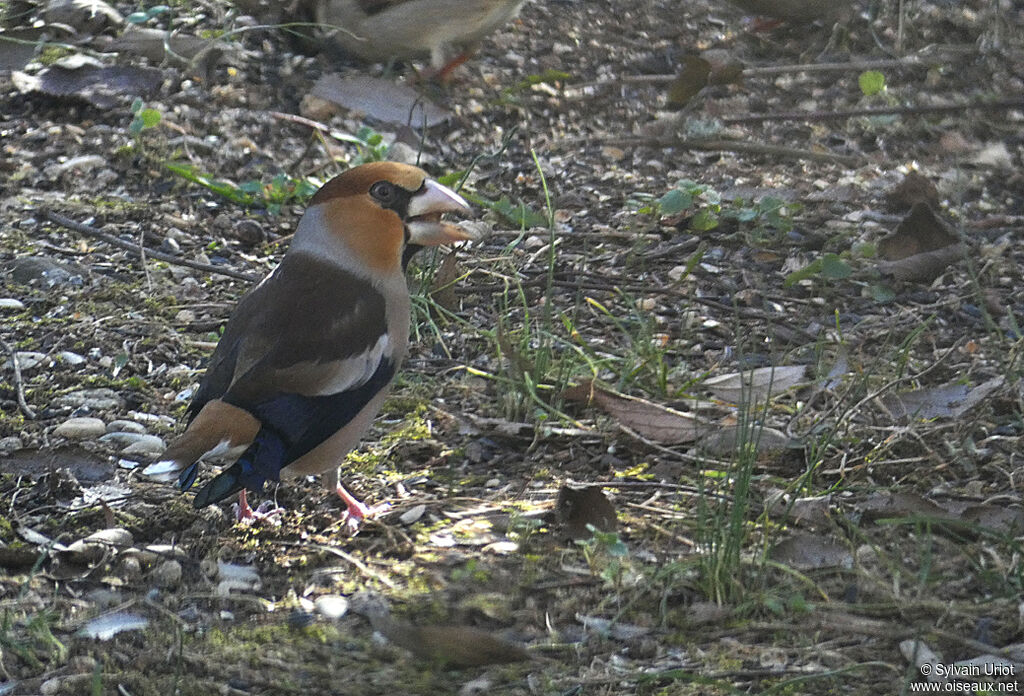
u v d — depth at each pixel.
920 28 17.25
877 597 7.91
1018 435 9.73
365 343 8.46
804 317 11.73
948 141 14.96
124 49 15.86
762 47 17.05
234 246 12.72
